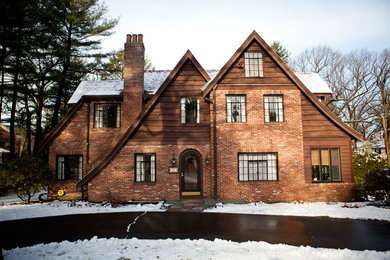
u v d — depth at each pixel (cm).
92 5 2156
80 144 1523
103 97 1510
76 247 666
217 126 1324
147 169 1330
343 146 1362
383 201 1281
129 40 1496
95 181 1299
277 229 836
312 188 1317
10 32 1611
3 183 1319
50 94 2203
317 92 1559
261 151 1321
